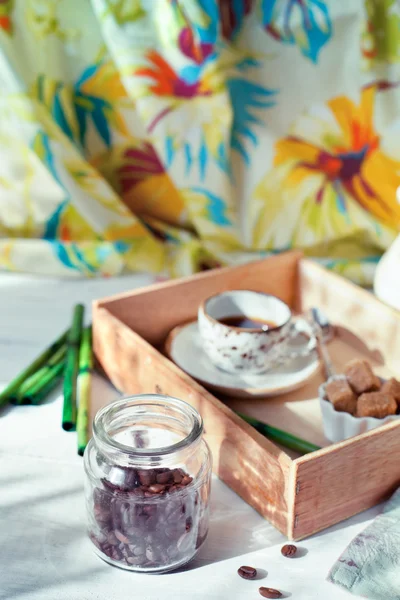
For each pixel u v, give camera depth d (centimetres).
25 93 117
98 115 124
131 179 127
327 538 83
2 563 80
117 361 97
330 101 121
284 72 120
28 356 104
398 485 87
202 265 125
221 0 117
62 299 117
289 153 123
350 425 88
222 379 95
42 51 118
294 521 82
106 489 79
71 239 126
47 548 82
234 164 123
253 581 79
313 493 81
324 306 107
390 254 105
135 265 122
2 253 122
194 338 102
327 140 123
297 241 126
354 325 103
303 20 117
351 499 84
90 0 117
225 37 118
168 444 83
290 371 97
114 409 82
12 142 121
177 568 80
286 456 81
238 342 94
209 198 123
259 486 84
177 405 82
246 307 101
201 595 78
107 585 79
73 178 121
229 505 86
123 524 78
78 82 121
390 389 90
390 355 100
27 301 116
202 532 81
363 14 116
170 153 121
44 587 79
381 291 105
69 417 93
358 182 124
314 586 79
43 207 125
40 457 90
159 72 118
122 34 117
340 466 82
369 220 124
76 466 89
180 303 103
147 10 117
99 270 122
